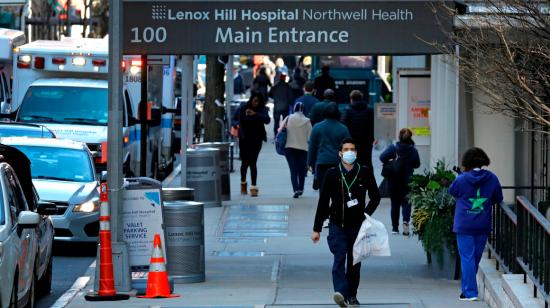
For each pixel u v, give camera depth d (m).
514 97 31.56
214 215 56.81
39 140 48.88
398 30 38.75
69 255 45.75
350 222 32.78
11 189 31.22
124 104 62.31
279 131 63.09
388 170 49.25
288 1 39.00
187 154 59.50
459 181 34.22
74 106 61.34
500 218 35.34
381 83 111.69
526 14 30.50
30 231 31.61
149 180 37.38
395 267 42.34
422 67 73.00
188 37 39.06
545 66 30.80
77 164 47.91
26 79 63.88
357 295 35.97
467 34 35.16
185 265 38.69
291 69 147.88
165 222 38.41
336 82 111.56
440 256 39.66
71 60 63.56
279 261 44.12
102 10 117.06
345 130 53.19
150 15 39.06
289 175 76.94
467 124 45.69
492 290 32.69
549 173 45.31
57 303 34.56
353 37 38.88
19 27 96.81
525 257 30.08
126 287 35.94
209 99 81.31
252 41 39.06
